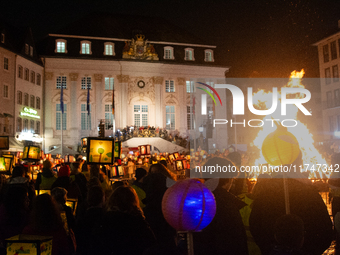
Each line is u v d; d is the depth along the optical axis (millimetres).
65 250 4805
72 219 5656
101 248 4516
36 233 4699
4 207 5629
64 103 52531
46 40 52969
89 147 9609
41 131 50844
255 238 4719
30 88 47938
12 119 43000
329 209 12617
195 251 4207
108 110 53875
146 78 55438
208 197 3391
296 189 4629
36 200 4797
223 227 4168
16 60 44219
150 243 4465
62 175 7668
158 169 5867
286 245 3254
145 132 50656
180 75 56562
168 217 3396
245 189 8672
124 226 4410
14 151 35688
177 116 55969
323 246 4516
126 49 54281
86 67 53406
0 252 4418
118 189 4633
